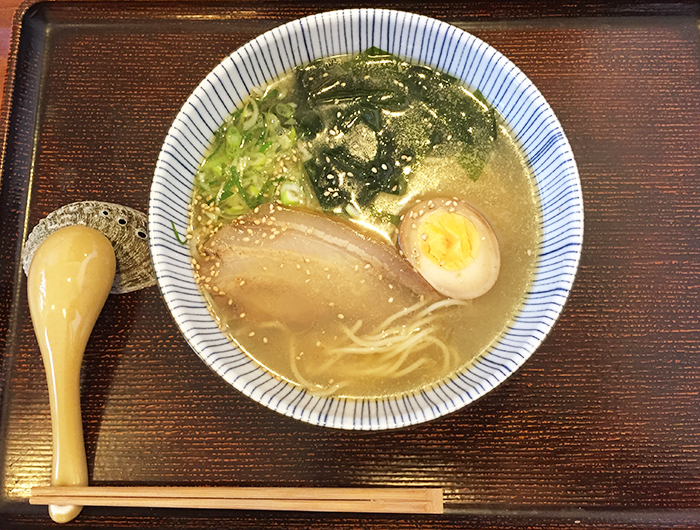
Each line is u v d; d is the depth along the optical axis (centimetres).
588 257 30
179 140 27
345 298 29
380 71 30
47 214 31
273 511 28
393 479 28
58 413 28
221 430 29
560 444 28
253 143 29
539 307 26
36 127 32
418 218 28
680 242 30
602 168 31
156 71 33
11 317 30
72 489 27
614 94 32
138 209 31
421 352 28
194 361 30
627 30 33
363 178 30
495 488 28
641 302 30
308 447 29
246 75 28
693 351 29
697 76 32
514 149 29
